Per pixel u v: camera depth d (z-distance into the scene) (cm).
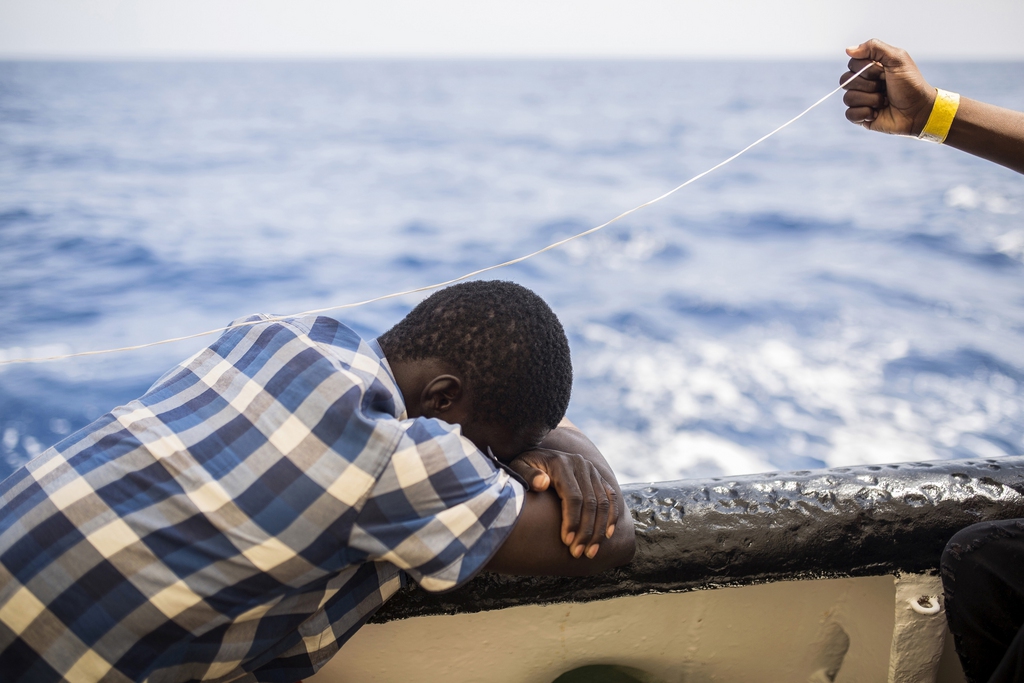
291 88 5772
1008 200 1834
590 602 120
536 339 104
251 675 102
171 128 3247
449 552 92
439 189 2109
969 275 1223
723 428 731
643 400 788
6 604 87
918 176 2189
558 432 123
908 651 123
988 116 132
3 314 1053
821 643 133
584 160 2567
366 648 120
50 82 5978
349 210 1842
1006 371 838
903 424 731
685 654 131
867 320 1015
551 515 103
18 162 2309
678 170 2388
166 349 945
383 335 111
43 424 732
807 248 1439
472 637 121
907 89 132
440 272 1370
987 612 108
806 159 2522
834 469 123
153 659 88
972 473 121
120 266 1301
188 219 1677
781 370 856
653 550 109
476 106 4444
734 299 1109
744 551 110
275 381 94
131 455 92
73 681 87
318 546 88
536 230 1652
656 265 1318
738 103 4675
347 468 88
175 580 86
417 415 106
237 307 1158
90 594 86
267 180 2191
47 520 89
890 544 113
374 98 4969
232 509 88
